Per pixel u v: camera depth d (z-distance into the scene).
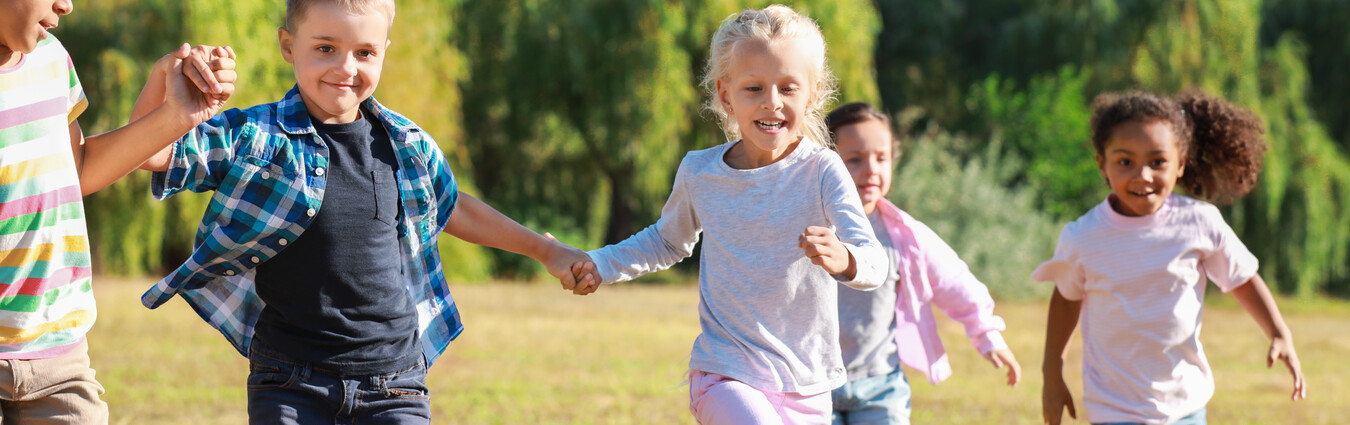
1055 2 21.83
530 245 3.62
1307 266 19.91
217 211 3.02
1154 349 4.04
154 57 14.46
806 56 3.21
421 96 16.94
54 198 2.82
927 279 4.27
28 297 2.80
